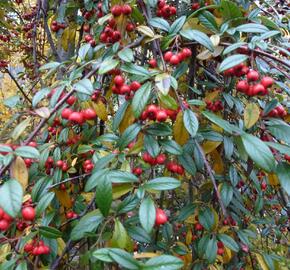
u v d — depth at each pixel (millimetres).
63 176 1418
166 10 1487
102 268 1109
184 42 1340
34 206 1202
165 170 1465
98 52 1545
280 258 1497
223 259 1459
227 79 1536
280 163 1025
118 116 1225
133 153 1158
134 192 1098
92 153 1520
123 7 1318
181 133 1145
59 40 2314
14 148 1030
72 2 2039
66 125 1438
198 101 1190
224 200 1376
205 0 1575
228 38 1305
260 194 1631
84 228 1068
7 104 1206
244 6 1666
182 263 847
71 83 1280
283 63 1066
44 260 1237
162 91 1046
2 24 2797
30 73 3180
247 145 999
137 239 1103
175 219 1633
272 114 1208
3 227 894
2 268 996
